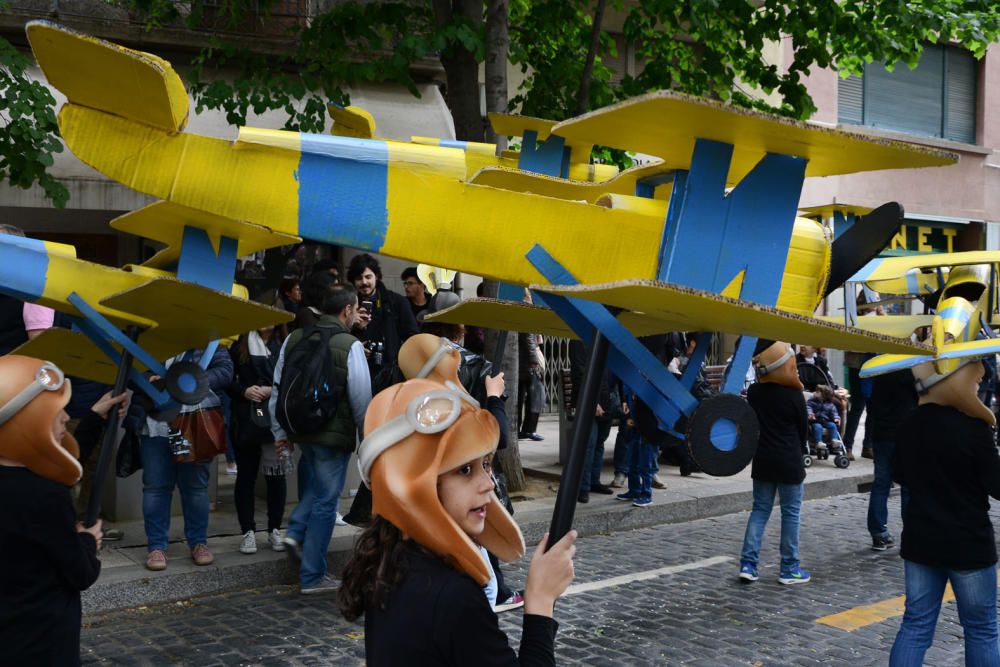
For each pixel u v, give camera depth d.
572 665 4.89
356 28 8.91
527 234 2.35
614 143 2.33
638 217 2.40
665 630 5.47
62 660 2.61
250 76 9.04
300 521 6.14
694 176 2.24
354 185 2.33
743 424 2.24
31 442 2.54
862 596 6.25
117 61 2.15
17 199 9.71
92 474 7.13
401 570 1.80
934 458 3.90
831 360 17.56
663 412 2.32
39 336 3.81
